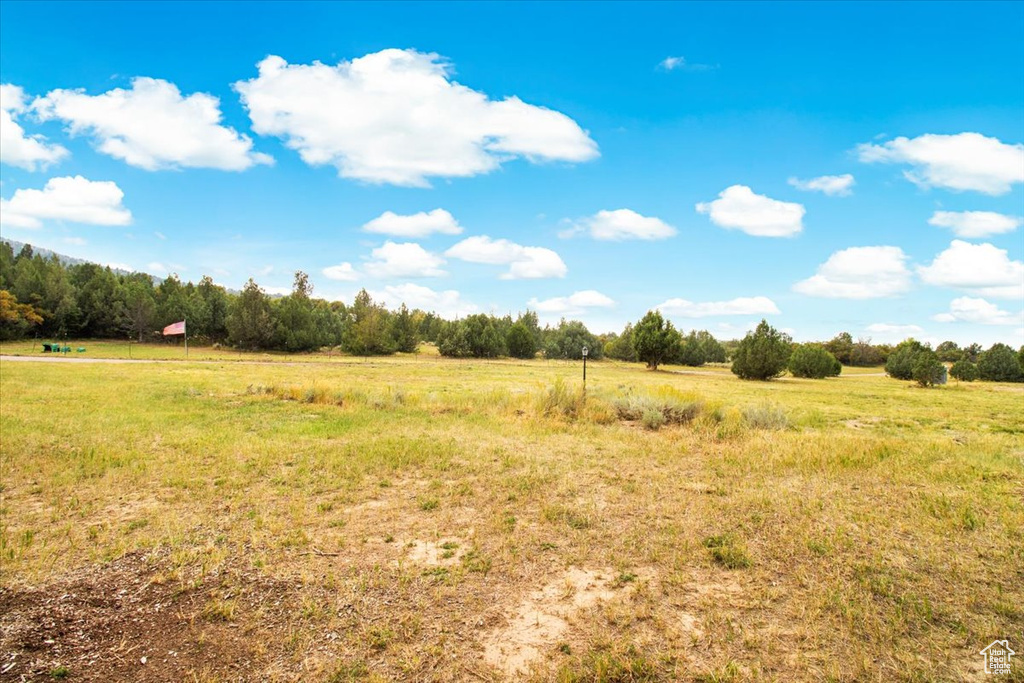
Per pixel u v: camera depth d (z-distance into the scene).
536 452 9.15
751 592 4.12
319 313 76.31
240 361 41.47
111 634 3.53
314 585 4.22
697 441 10.50
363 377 27.94
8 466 7.61
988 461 8.70
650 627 3.63
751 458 8.75
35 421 10.71
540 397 14.38
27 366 25.33
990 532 5.32
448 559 4.75
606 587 4.21
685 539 5.18
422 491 6.82
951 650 3.33
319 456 8.53
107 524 5.55
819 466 8.26
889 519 5.73
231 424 11.42
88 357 38.12
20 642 3.41
